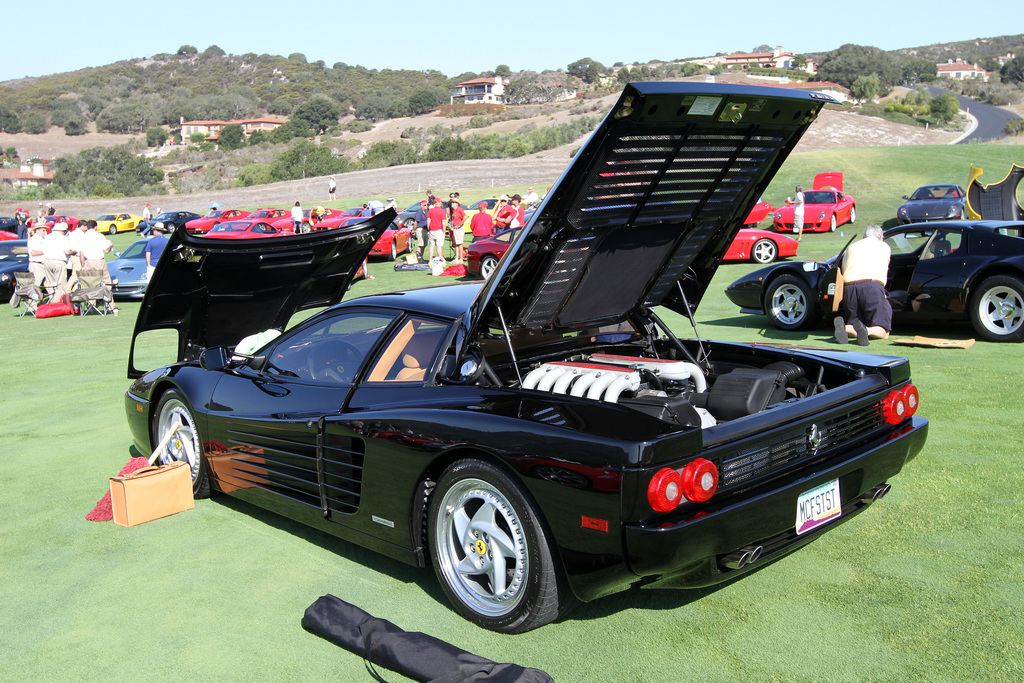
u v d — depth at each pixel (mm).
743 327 9875
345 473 3467
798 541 2930
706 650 2754
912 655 2658
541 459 2682
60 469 5285
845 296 8266
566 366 3598
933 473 4406
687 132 3049
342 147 164875
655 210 3396
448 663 2545
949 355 7523
